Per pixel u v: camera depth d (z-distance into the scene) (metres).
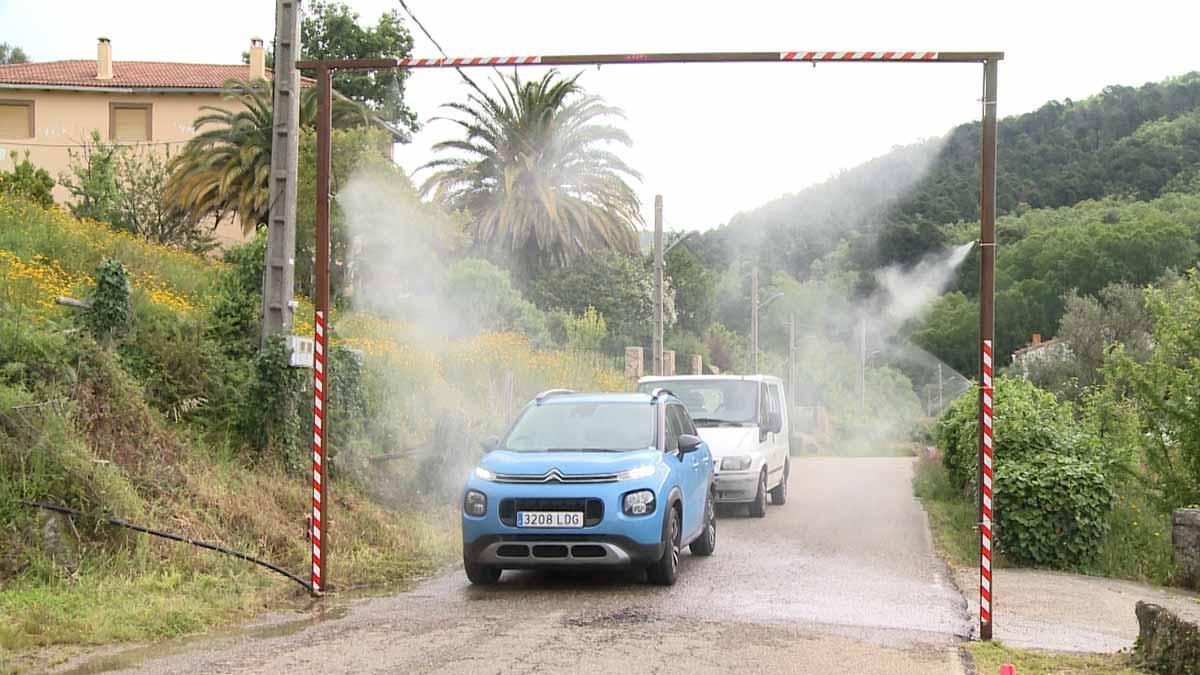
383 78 49.22
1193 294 18.22
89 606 8.85
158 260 22.53
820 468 28.22
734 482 16.16
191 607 9.04
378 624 8.81
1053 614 9.98
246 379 14.34
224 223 38.31
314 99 32.97
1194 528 12.42
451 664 7.44
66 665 7.43
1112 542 13.92
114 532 10.25
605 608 9.48
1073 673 7.58
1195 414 17.05
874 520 16.42
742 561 12.34
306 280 24.78
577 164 42.41
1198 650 7.21
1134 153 81.25
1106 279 64.50
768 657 7.73
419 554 12.41
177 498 11.45
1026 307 65.94
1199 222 67.81
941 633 8.80
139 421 12.24
